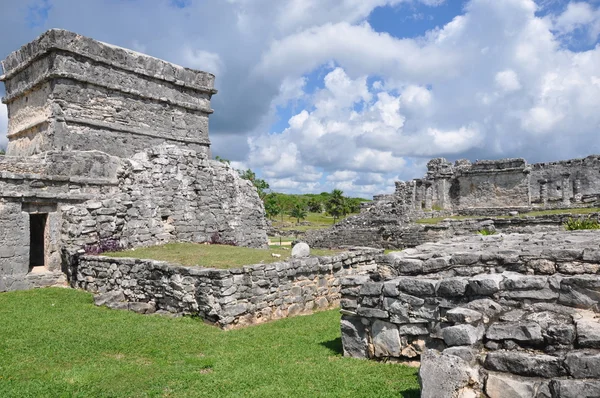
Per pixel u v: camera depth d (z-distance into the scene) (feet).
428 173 166.40
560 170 149.69
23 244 52.37
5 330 33.71
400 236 101.04
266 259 46.21
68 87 63.26
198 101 81.71
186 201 66.80
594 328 17.37
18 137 69.62
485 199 158.61
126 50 70.33
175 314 40.27
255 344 31.58
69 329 34.24
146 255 50.93
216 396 21.86
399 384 21.63
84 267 50.75
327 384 22.36
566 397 15.55
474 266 25.05
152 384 23.57
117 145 68.64
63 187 56.95
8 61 69.67
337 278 48.67
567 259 22.50
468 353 17.98
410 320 23.86
